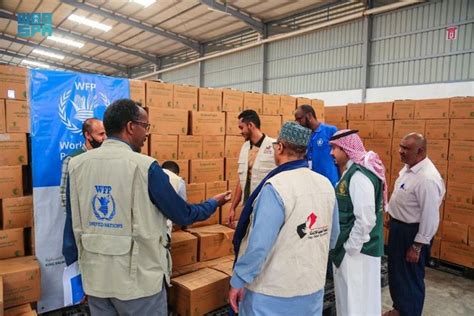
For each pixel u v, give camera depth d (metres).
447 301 2.96
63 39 11.38
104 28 10.09
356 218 1.84
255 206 1.40
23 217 2.32
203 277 2.41
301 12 7.85
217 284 2.35
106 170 1.29
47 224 2.35
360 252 1.94
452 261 3.58
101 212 1.30
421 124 3.96
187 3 8.07
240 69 9.62
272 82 8.66
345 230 1.90
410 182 2.32
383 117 4.37
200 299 2.26
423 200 2.22
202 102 3.13
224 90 3.30
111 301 1.35
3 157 2.24
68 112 2.43
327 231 1.45
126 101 1.37
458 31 5.36
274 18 8.41
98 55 13.46
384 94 6.31
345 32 6.96
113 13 8.96
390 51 6.24
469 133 3.52
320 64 7.49
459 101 3.61
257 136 2.60
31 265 2.16
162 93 2.87
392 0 6.17
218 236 2.80
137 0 7.89
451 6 5.42
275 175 1.41
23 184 2.39
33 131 2.30
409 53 5.97
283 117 3.82
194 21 9.15
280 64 8.42
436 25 5.61
